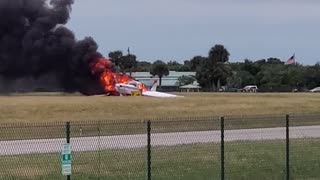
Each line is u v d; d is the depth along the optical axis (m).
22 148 61.16
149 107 134.12
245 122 100.88
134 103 142.00
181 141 71.38
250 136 80.06
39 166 49.00
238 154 59.00
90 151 58.66
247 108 139.75
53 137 72.75
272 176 48.78
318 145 68.38
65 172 34.78
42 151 58.25
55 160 52.06
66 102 140.50
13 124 92.94
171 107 136.38
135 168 49.38
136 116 116.38
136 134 78.69
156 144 66.94
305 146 67.12
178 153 58.28
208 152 59.81
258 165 53.00
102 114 119.06
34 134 76.31
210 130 87.38
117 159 53.56
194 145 65.19
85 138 72.75
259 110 136.38
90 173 46.75
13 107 123.25
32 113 114.56
